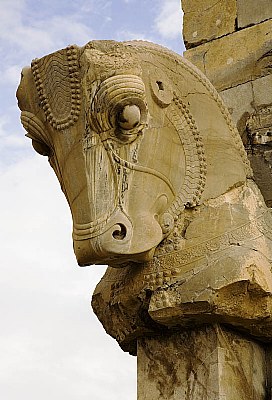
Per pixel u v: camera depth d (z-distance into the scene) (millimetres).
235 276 4523
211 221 4789
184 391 4695
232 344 4758
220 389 4582
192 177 4840
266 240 4844
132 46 4738
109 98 4531
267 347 4965
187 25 6281
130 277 4844
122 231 4543
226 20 6121
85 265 4652
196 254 4707
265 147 5680
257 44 5930
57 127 4707
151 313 4684
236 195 4930
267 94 5797
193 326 4754
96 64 4578
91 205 4566
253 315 4648
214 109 4992
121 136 4609
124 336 5020
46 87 4758
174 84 4859
